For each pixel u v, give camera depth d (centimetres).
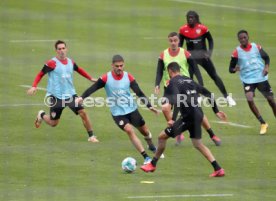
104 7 8088
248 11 7688
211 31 7075
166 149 4084
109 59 6303
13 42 6888
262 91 4394
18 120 4628
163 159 3912
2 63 6150
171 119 3616
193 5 8144
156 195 3328
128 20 7700
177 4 8200
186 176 3625
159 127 4522
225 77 5638
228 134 4353
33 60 6262
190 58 4169
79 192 3372
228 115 4744
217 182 3525
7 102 5050
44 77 5741
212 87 5381
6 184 3491
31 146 4109
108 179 3578
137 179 3578
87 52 6538
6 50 6581
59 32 7262
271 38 6706
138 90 3844
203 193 3356
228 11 7775
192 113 3597
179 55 4147
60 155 3962
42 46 6756
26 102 5062
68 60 4225
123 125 3816
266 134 4353
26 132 4384
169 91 3634
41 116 4281
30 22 7550
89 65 6122
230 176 3612
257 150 4047
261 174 3638
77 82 5638
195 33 4628
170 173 3678
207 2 8212
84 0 8319
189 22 4625
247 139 4253
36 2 8112
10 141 4203
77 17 7756
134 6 8131
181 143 4184
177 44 4141
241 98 5094
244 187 3441
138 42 6881
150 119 4681
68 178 3588
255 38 6725
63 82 4206
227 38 6800
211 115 4756
